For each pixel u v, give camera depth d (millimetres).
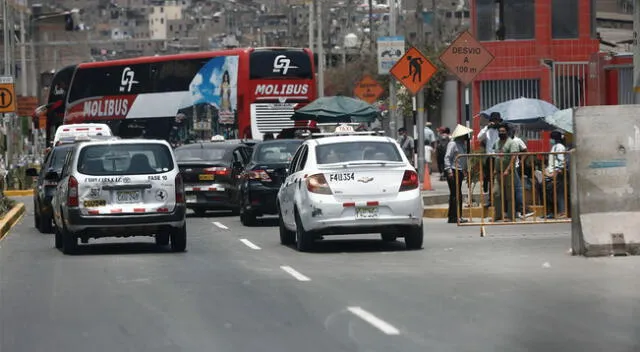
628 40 83500
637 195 28984
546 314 19609
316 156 31984
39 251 34531
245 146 52344
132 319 19781
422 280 24625
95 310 20969
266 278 25531
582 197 28969
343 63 136750
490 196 37031
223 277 25906
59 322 19641
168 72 68812
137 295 22984
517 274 25469
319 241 35844
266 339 17453
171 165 32562
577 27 67938
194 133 67000
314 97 64875
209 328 18625
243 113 63750
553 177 36844
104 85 73500
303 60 64625
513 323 18672
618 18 107562
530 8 67812
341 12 180125
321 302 21406
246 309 20703
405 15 136000
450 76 85062
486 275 25375
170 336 17938
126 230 31953
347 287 23594
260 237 38469
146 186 32062
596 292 22297
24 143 123000
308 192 31344
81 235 32219
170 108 68688
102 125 58906
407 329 18141
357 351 16281
